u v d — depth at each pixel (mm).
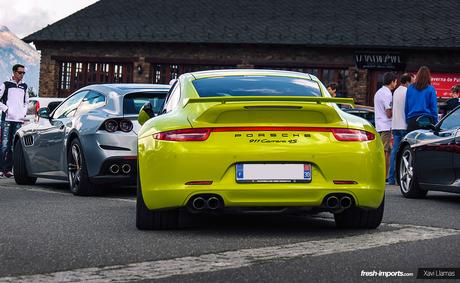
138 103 10602
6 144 15000
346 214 7066
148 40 31562
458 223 7586
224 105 6508
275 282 4672
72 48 33031
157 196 6645
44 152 11820
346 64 29688
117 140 10328
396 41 28984
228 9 32656
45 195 10594
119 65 32625
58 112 11781
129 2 34062
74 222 7473
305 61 30203
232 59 31094
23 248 5895
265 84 7336
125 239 6391
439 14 30469
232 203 6508
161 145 6641
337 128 6664
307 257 5512
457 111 10492
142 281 4711
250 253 5691
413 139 11055
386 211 8781
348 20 30797
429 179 10578
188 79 7508
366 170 6656
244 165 6520
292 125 6598
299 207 6633
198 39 31094
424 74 14320
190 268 5102
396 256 5559
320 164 6559
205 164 6508
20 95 15133
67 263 5293
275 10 32094
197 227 7230
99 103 10805
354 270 5031
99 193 10695
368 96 29562
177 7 33344
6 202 9461
